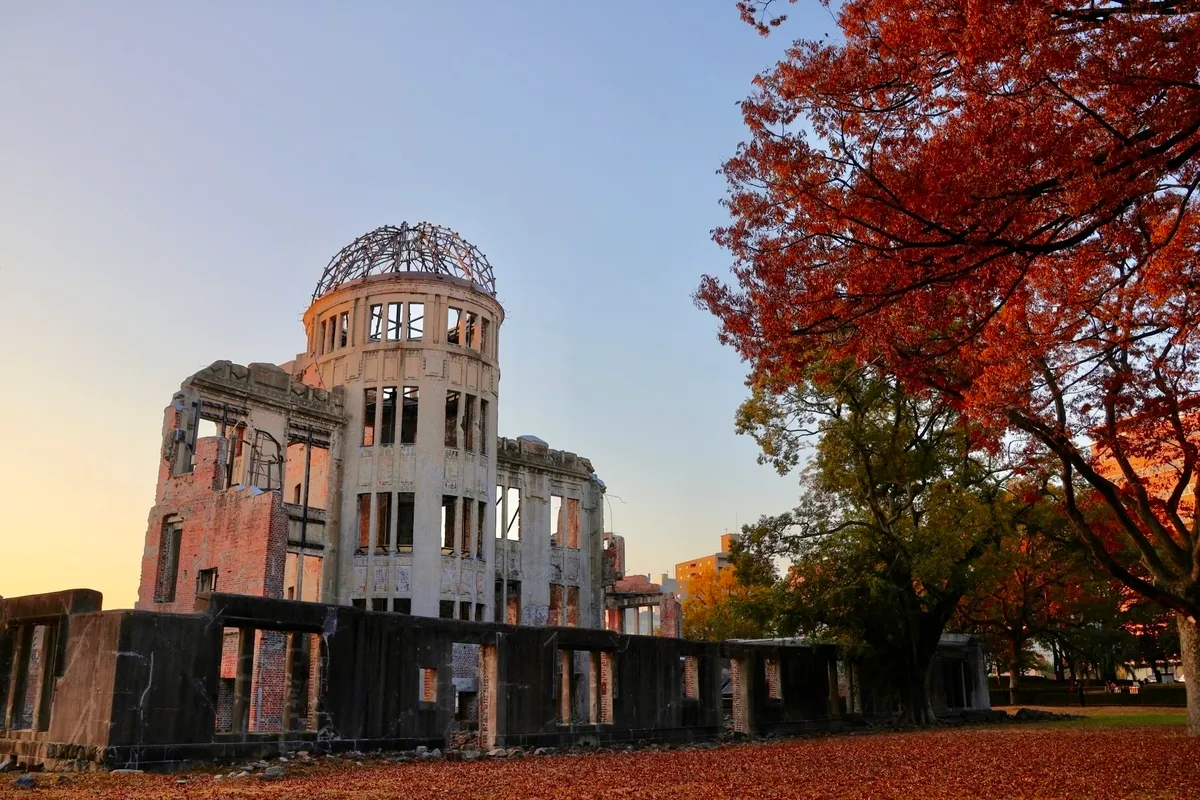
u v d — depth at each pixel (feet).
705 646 96.94
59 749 56.44
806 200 45.75
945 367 58.29
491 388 135.54
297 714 63.98
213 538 103.09
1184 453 75.15
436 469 124.88
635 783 51.88
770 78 45.80
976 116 39.17
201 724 57.67
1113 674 202.59
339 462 125.39
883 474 110.93
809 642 111.45
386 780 52.47
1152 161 38.17
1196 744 76.43
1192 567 78.79
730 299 51.26
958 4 38.47
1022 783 52.31
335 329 133.59
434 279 130.52
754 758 69.87
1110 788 49.55
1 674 65.16
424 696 81.05
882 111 43.47
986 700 146.20
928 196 40.83
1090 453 82.43
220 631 59.67
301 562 117.60
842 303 47.65
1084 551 119.24
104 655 55.57
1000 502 112.06
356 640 67.62
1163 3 37.09
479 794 45.73
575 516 163.73
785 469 112.68
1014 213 40.55
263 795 43.93
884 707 122.52
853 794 47.44
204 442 108.37
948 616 116.37
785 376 53.11
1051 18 36.24
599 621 162.30
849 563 109.91
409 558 121.80
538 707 78.38
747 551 113.29
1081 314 50.26
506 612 144.66
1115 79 36.88
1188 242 43.80
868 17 42.04
